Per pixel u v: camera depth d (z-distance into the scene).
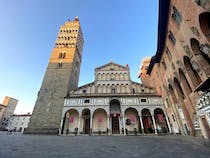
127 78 42.25
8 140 16.97
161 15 22.52
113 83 41.25
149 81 46.41
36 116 34.31
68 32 52.78
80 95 38.66
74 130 34.72
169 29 23.12
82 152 9.95
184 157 8.05
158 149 11.09
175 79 26.33
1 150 9.90
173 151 10.04
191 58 17.94
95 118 36.78
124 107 35.47
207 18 14.17
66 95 37.94
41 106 35.91
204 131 17.95
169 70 27.88
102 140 18.89
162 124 34.69
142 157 8.35
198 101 18.70
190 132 22.77
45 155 8.72
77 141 17.48
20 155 8.51
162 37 26.48
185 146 12.12
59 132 31.81
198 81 19.41
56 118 33.97
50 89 38.75
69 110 37.69
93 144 14.56
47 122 33.44
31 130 32.34
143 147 12.30
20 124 83.19
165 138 20.52
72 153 9.55
